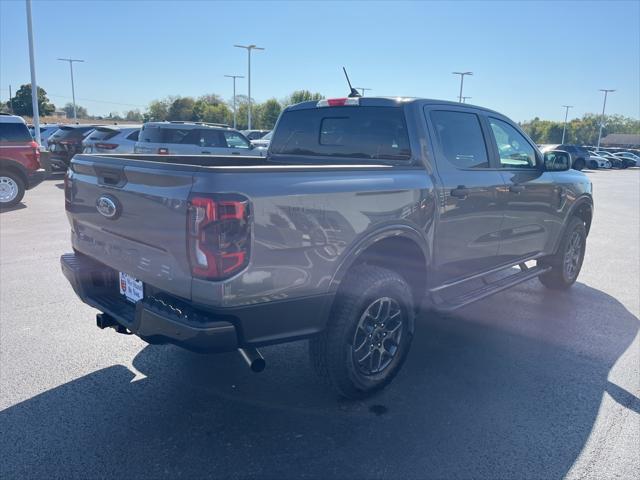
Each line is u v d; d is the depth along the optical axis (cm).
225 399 356
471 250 435
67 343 436
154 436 311
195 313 280
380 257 366
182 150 1430
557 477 282
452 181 399
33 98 2322
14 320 482
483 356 434
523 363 421
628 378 398
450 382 386
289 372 398
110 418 329
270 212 279
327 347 329
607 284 658
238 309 276
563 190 552
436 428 325
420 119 395
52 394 355
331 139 450
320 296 310
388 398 361
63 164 1767
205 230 264
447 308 401
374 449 303
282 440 310
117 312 326
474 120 445
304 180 297
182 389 367
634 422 337
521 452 303
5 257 694
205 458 292
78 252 388
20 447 296
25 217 995
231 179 268
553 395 369
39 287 575
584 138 11931
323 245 305
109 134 1513
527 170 500
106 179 330
